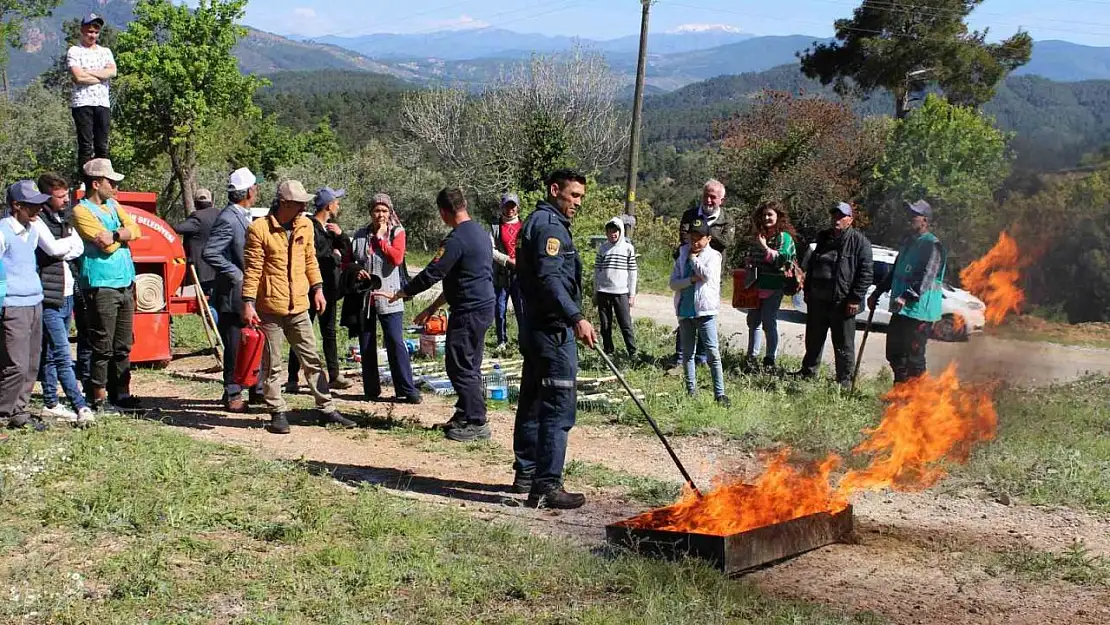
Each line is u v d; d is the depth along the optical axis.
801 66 49.66
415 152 58.00
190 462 6.93
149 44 48.28
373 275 9.92
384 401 10.14
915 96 48.66
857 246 11.26
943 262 10.74
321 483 6.74
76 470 6.61
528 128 37.03
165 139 49.62
